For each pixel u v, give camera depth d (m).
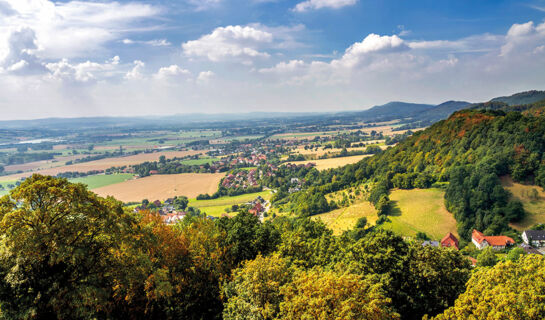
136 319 32.22
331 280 23.67
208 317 36.22
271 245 46.41
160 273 30.97
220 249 42.81
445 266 34.16
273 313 25.94
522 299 21.97
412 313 33.53
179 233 44.41
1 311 22.64
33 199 25.50
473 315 23.58
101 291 26.19
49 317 25.00
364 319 21.06
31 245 24.06
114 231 28.36
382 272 35.41
